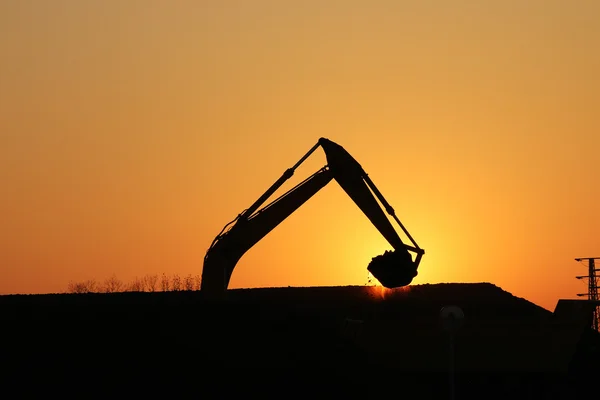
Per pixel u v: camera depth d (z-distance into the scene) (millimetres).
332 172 96688
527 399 90562
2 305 117125
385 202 93625
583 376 94250
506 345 94688
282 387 87875
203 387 86688
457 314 80875
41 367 90625
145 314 110812
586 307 104312
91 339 100188
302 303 119625
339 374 92625
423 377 94688
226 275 99375
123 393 84312
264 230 98750
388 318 105312
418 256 93125
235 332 103750
